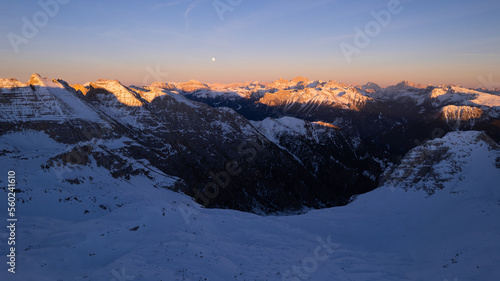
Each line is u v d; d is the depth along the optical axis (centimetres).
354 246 4788
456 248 3900
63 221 4725
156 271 2727
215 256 3384
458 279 3030
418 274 3472
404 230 5334
